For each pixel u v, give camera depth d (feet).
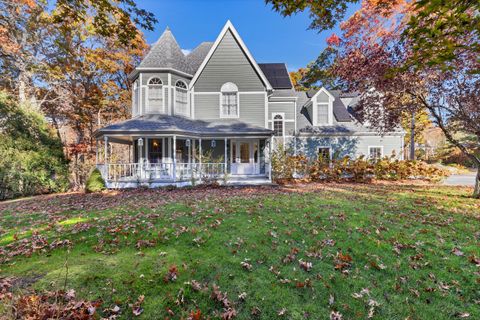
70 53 19.31
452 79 23.70
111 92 68.08
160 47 47.91
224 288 9.10
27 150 38.75
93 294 8.55
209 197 27.30
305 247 12.56
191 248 12.41
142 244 12.85
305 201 23.79
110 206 23.62
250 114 48.32
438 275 9.96
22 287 8.89
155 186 37.83
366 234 14.19
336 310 8.11
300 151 55.47
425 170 47.80
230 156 48.16
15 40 41.24
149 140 43.27
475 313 7.93
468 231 14.71
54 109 58.23
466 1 7.10
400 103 28.78
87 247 12.64
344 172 45.75
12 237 14.57
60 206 24.81
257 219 17.22
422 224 16.12
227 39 48.49
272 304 8.35
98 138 42.27
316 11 11.96
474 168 77.71
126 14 13.88
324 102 57.26
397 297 8.69
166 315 7.78
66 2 13.35
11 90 49.49
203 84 48.37
